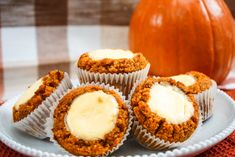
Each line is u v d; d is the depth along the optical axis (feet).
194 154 1.27
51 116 1.36
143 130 1.33
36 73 2.63
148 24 2.15
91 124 1.30
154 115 1.32
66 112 1.34
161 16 2.10
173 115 1.34
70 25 2.99
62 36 2.99
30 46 2.94
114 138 1.28
